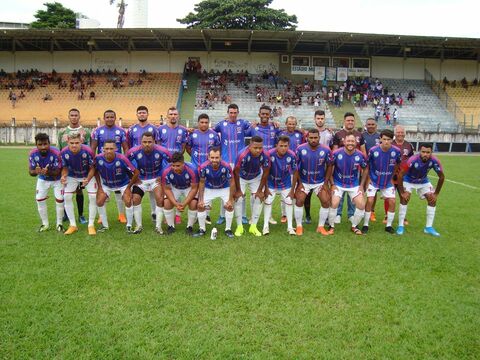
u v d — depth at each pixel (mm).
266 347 3357
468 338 3557
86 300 4102
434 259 5551
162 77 36531
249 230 6859
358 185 6988
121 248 5781
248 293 4312
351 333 3580
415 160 6875
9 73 36906
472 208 9148
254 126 7727
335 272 4961
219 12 40375
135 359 3162
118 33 32750
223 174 6535
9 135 28234
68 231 6523
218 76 36219
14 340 3391
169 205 6617
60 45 36531
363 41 34625
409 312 3984
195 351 3262
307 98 34438
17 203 8734
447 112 33969
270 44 36406
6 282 4488
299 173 6898
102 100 33781
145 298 4160
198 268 5004
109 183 6707
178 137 7711
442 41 33688
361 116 32562
